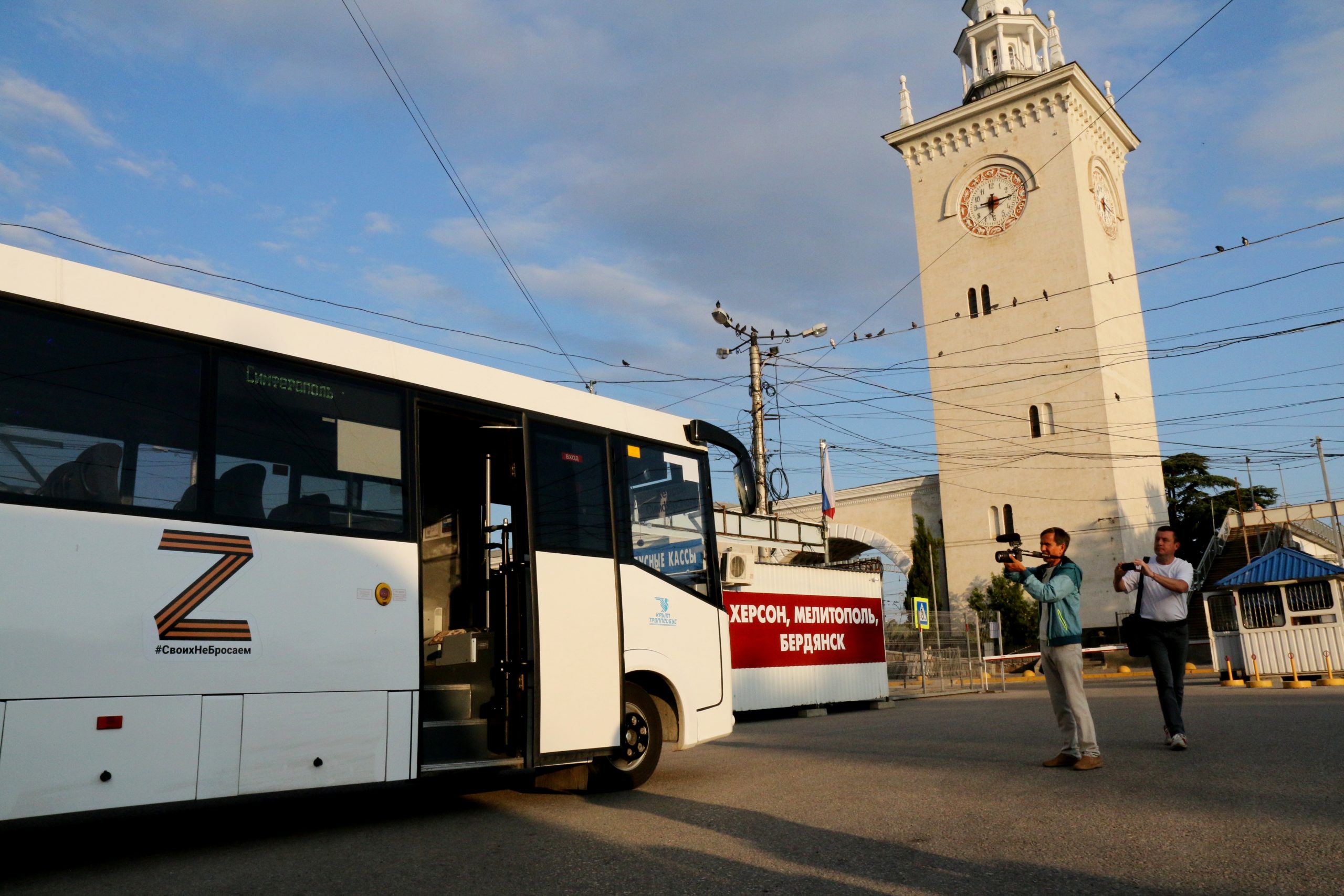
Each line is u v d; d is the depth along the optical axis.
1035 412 47.03
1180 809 6.40
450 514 8.66
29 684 5.07
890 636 34.31
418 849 5.98
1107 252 48.97
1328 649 22.09
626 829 6.43
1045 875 4.93
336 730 6.29
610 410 8.95
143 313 5.88
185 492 5.83
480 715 7.73
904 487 53.50
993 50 54.59
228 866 5.61
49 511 5.27
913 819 6.44
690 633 9.21
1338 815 6.06
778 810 6.99
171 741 5.54
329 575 6.44
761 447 26.11
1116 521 44.00
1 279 5.32
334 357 6.83
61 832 6.97
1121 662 41.44
